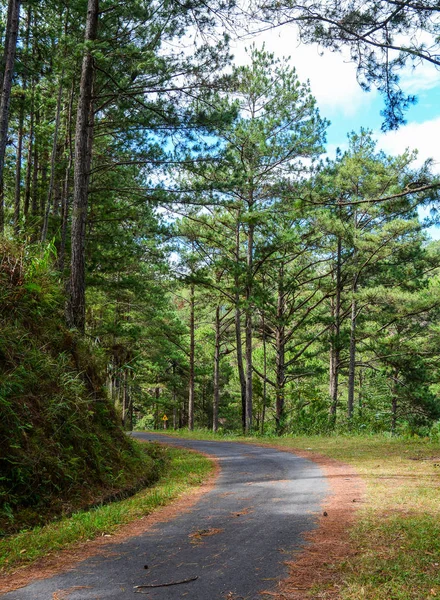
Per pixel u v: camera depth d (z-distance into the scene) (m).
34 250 11.96
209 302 37.16
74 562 5.36
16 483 7.59
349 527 6.55
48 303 11.84
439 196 8.49
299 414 30.48
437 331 33.44
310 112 28.52
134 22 16.33
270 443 22.50
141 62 14.62
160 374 52.19
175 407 54.06
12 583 4.73
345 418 27.98
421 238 26.97
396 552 5.37
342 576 4.67
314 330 40.31
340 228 26.16
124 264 26.38
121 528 6.98
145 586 4.53
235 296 32.19
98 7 15.70
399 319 32.28
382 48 7.36
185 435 31.41
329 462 14.40
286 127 29.00
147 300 33.25
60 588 4.53
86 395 11.66
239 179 17.70
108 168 18.69
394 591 4.24
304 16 7.15
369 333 31.69
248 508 8.15
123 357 25.12
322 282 34.16
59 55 17.00
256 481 11.34
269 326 37.84
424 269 32.06
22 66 17.34
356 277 30.59
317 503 8.32
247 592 4.33
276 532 6.44
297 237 27.89
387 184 25.66
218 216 31.05
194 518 7.54
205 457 17.06
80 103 15.52
